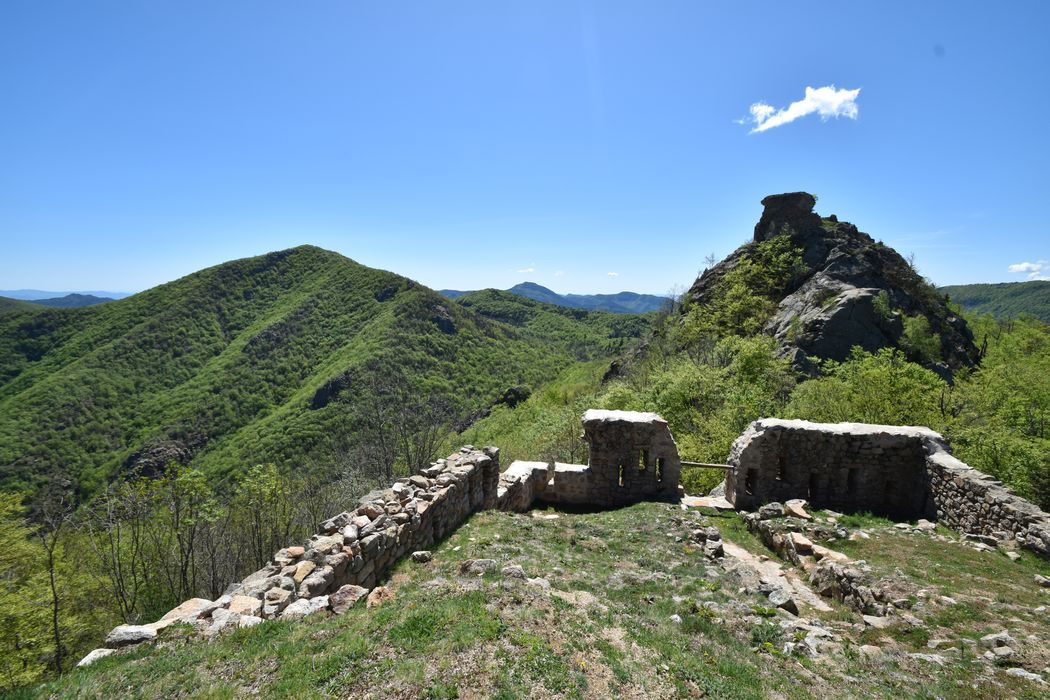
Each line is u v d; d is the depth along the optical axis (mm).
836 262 52156
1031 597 8734
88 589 24297
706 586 9492
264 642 6004
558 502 16578
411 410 37812
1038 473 20828
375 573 8875
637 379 46594
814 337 43688
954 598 8695
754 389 30422
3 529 21047
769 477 15234
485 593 7125
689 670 6039
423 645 5805
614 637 6566
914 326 43656
